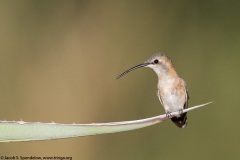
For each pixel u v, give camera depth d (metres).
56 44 13.50
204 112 12.55
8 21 13.43
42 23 13.59
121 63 13.45
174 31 13.69
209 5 13.61
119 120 12.98
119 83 13.21
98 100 13.11
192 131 12.27
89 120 12.91
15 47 13.27
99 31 13.64
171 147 12.03
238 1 13.89
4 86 12.85
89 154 11.90
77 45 13.51
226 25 13.53
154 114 12.82
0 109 12.57
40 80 13.12
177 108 8.33
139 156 11.97
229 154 12.00
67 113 12.93
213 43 13.45
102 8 13.73
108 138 12.03
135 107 12.98
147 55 13.57
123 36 13.64
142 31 13.70
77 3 13.73
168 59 8.49
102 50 13.53
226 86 12.94
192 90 13.13
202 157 12.08
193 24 13.63
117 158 11.96
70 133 4.09
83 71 13.33
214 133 12.33
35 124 4.10
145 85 13.07
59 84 13.09
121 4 13.95
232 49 13.30
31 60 13.25
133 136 12.08
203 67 13.30
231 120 12.46
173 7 13.73
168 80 8.35
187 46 13.53
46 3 14.00
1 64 13.02
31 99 12.87
